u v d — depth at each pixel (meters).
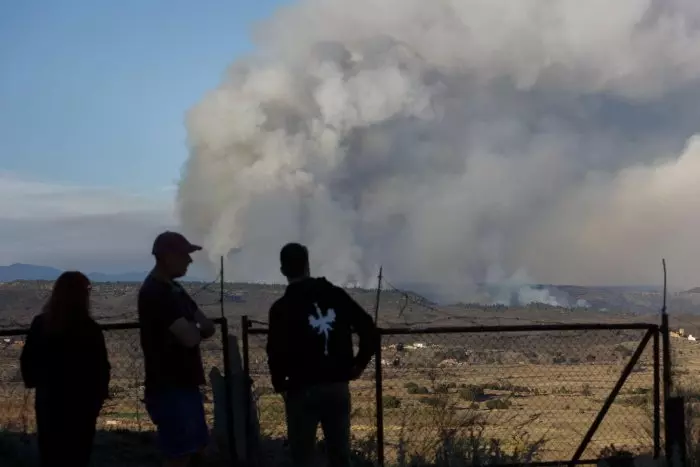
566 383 24.61
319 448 9.34
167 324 7.25
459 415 13.04
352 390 16.44
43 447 7.20
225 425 9.59
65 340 7.14
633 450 12.16
